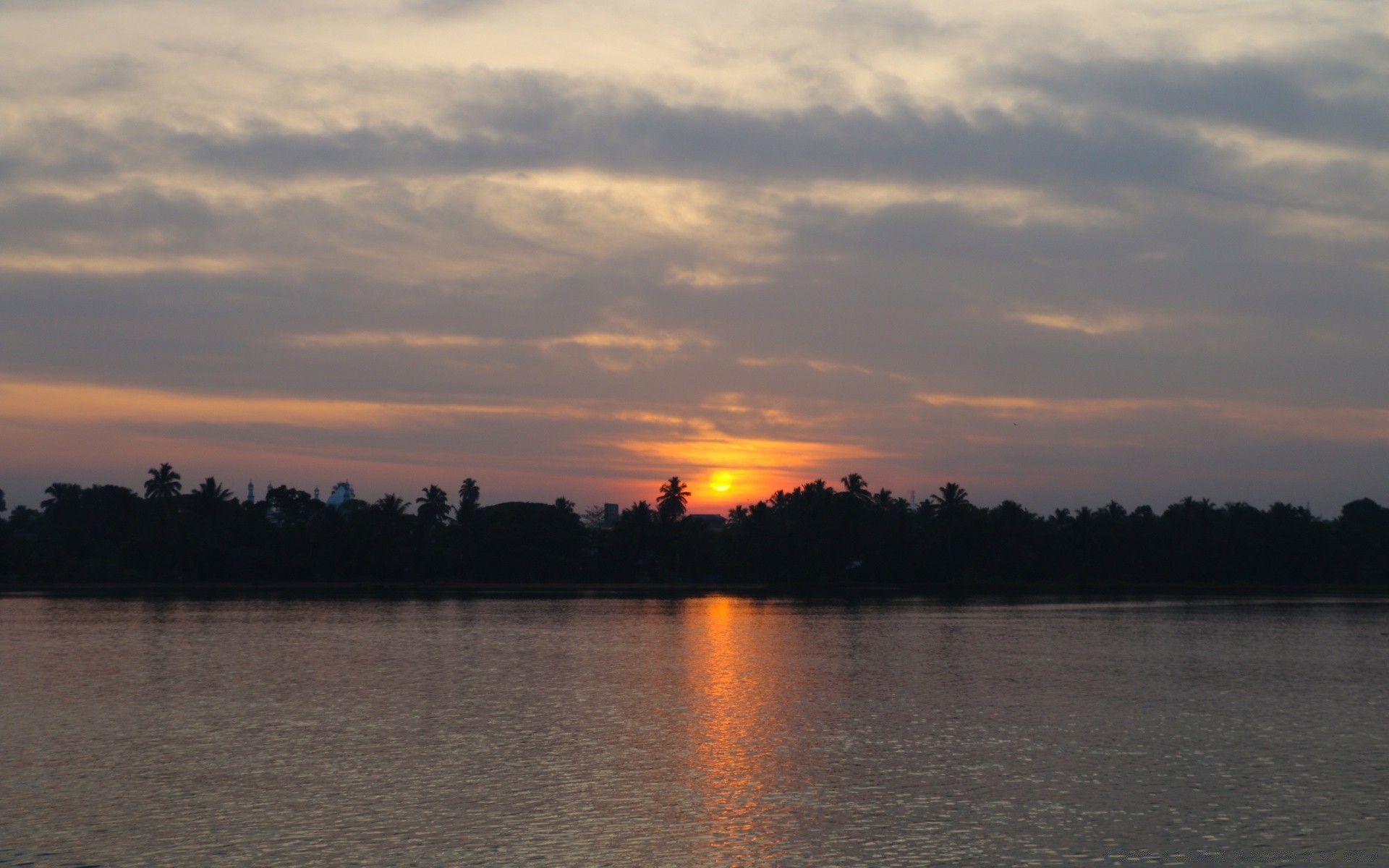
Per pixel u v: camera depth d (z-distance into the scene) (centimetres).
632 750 5084
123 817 3909
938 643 10750
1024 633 12056
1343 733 5641
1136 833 3784
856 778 4544
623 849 3591
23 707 6269
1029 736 5491
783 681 7650
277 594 19888
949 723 5869
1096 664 8856
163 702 6456
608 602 18275
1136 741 5372
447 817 3925
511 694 6850
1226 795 4297
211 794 4228
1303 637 11581
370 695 6781
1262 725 5878
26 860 3462
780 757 4959
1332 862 3506
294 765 4734
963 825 3878
